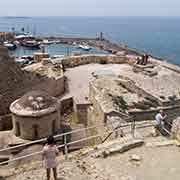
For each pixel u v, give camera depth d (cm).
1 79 3038
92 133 2522
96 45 10794
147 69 3641
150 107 2464
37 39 12950
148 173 1224
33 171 1293
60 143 2289
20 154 2095
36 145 2186
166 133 1728
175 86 3155
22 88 3216
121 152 1411
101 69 4378
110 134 1883
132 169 1258
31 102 2366
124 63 4900
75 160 1356
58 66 4294
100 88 2817
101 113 2286
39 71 4038
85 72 4297
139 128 1878
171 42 16850
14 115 2325
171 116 2409
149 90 2850
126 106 2417
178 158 1346
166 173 1223
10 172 1335
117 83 3111
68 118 3077
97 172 1233
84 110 2941
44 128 2320
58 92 3497
